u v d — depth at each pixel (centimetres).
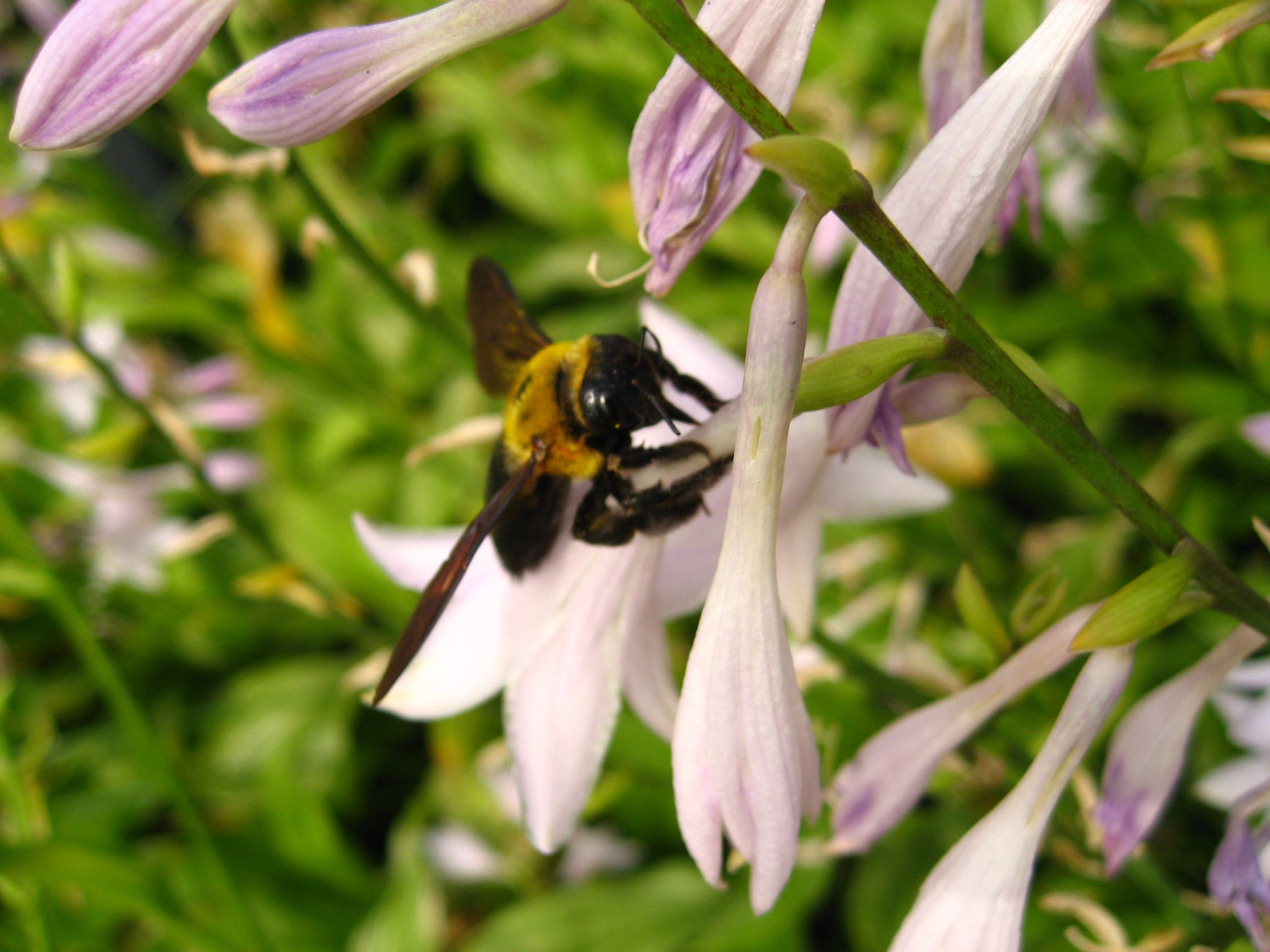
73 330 31
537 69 45
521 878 40
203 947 30
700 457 23
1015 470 38
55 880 29
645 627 25
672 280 23
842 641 32
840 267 39
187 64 22
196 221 57
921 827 33
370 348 50
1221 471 34
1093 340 37
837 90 40
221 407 49
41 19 45
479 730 40
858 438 23
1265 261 32
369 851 44
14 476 49
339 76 22
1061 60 22
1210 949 25
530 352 27
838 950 35
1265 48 31
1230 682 28
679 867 35
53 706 47
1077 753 23
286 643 50
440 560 26
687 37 22
